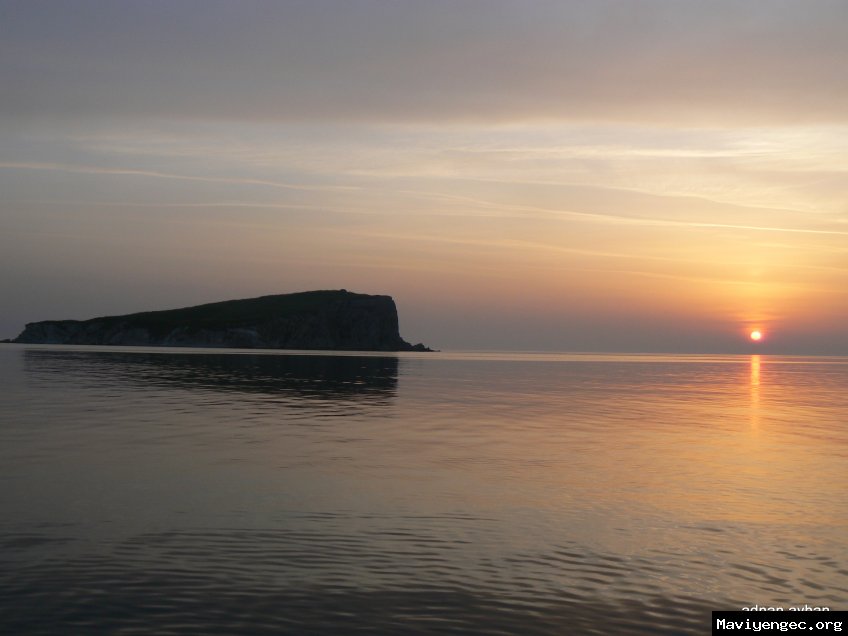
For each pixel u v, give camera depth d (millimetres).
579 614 14172
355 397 61938
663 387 89812
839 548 18609
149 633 12703
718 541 19094
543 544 18531
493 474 27578
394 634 12984
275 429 39469
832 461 32094
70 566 15914
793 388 93188
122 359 126625
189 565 16203
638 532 19812
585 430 42344
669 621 13969
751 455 33625
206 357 142750
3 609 13531
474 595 14961
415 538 18781
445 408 54406
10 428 37219
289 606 14086
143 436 35438
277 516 20531
